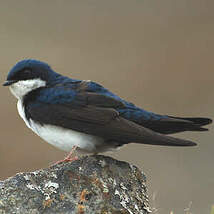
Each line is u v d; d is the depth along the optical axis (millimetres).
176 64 22188
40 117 8180
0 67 21594
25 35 24875
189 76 21500
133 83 20969
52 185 7305
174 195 13914
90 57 22922
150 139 7672
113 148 8227
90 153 8352
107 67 22047
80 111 8055
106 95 8242
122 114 8086
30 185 7238
